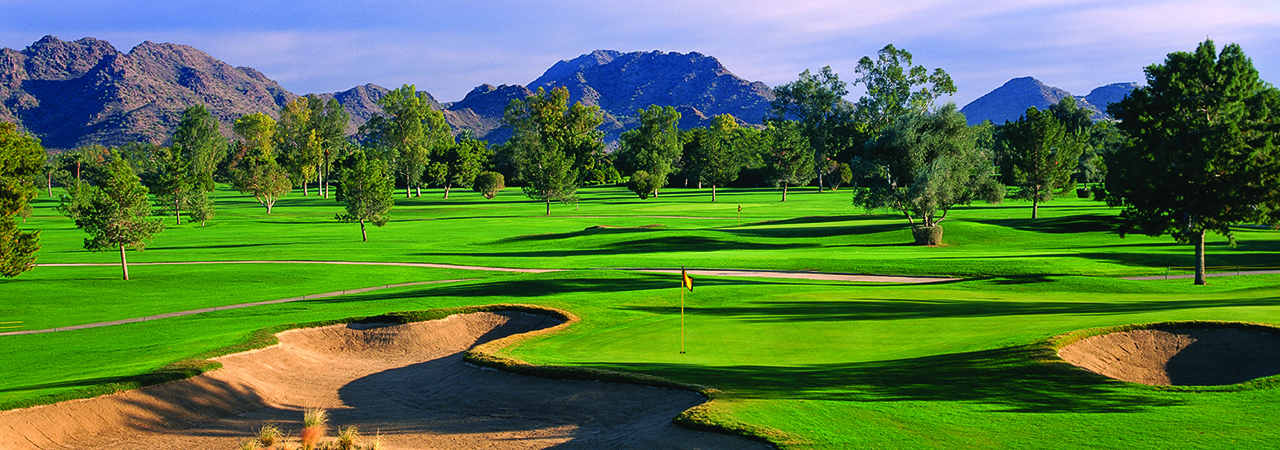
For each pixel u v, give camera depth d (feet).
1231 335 65.00
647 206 404.77
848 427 43.98
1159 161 124.57
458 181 532.73
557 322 99.71
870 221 271.08
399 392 70.23
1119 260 156.87
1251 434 39.52
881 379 56.03
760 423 45.03
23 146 139.64
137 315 118.52
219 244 245.86
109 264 186.29
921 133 220.64
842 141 502.38
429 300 120.16
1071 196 427.33
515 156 608.60
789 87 518.37
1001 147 448.65
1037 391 50.83
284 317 108.78
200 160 617.62
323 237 269.85
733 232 243.60
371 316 100.89
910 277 145.18
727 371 60.70
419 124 604.08
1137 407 46.32
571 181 373.61
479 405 60.90
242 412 66.03
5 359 84.99
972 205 360.48
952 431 42.68
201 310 121.70
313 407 67.26
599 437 49.60
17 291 143.54
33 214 408.05
